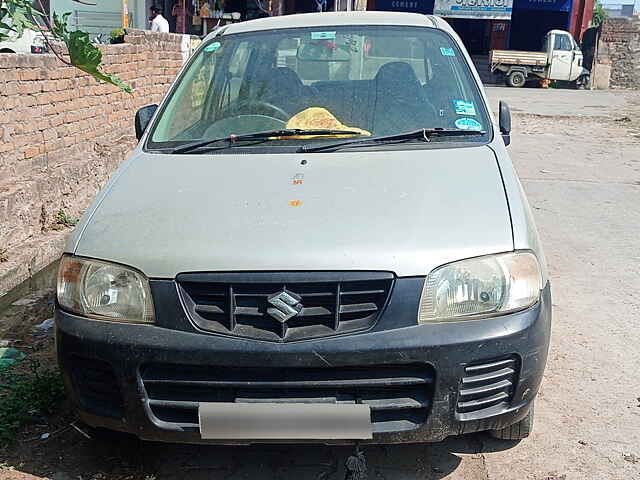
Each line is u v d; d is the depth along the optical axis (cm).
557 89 2602
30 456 317
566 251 605
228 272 262
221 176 317
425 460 312
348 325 258
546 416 347
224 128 366
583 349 419
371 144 343
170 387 266
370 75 386
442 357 255
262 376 259
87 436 326
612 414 349
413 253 262
